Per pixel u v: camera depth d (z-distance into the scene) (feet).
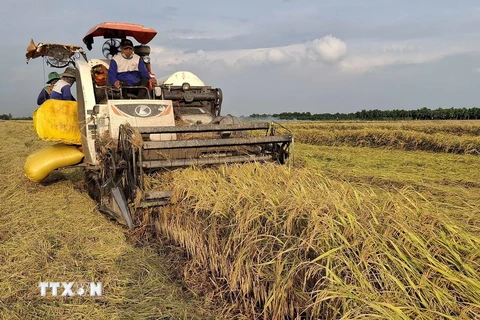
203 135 20.39
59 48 23.50
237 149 20.20
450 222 10.53
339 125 71.20
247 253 10.90
